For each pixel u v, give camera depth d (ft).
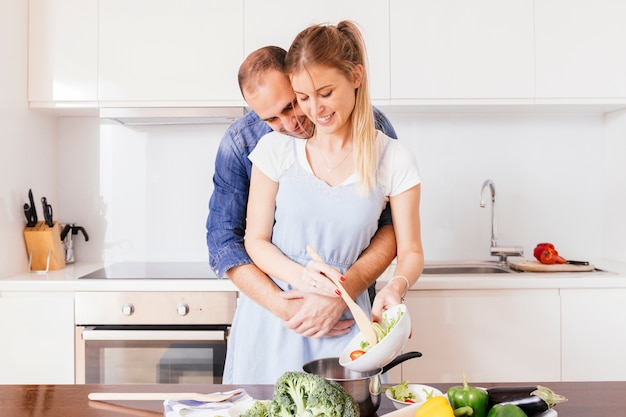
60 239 8.71
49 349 7.54
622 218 8.96
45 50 8.29
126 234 9.48
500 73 8.22
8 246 7.93
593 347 7.63
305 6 8.19
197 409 3.50
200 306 7.47
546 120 9.41
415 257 4.91
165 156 9.45
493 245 8.97
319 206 4.80
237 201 5.51
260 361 5.09
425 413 3.01
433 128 9.39
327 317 4.77
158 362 7.52
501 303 7.57
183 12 8.24
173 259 9.47
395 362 3.66
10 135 7.95
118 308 7.50
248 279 5.11
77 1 8.25
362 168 4.69
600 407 3.56
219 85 8.25
